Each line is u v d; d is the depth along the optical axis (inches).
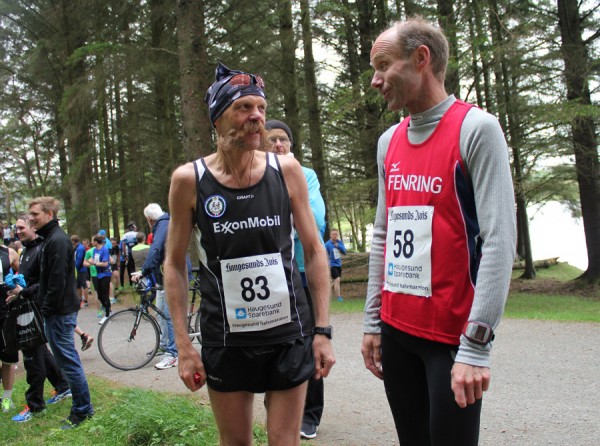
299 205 81.7
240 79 73.9
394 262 79.7
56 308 167.3
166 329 257.1
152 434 142.4
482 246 69.4
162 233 249.6
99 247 451.8
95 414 172.2
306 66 584.1
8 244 434.6
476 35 413.1
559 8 523.8
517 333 283.7
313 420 145.6
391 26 79.2
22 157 1237.1
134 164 641.0
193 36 411.2
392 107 78.6
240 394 78.7
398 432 83.5
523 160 536.1
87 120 583.2
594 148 518.3
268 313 76.0
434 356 73.9
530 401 171.2
